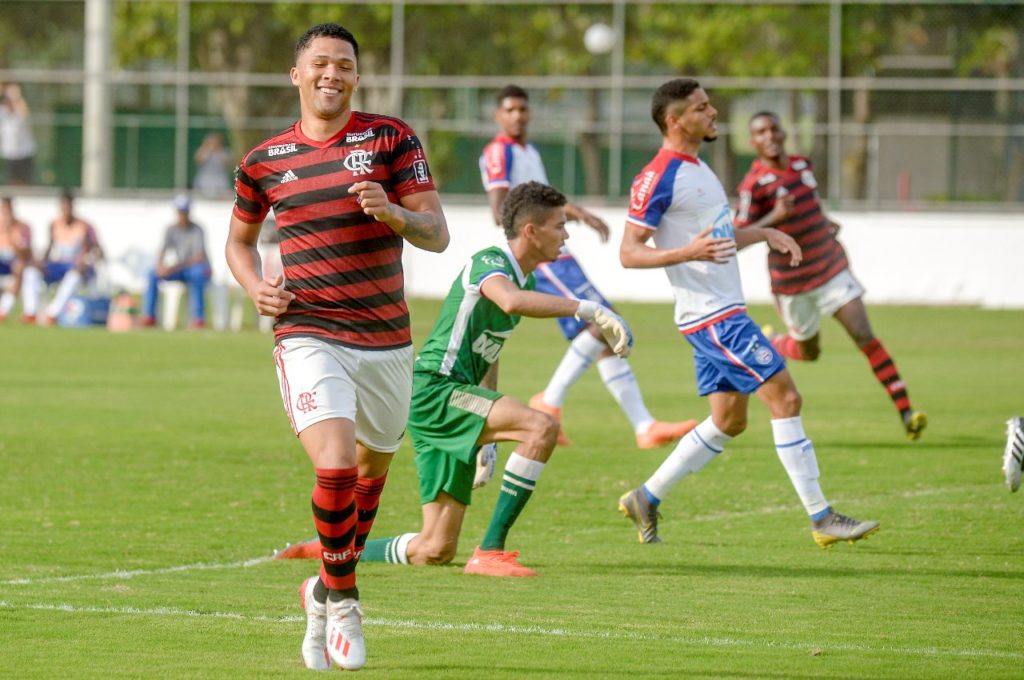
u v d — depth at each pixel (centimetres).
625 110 9181
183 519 2880
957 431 4181
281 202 1909
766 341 2644
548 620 2083
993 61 8806
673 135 2750
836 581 2369
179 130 9462
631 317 8112
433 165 9312
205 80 9456
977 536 2756
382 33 9394
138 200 9400
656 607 2173
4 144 9494
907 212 8900
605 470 3531
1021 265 8731
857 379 5597
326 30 1912
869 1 8894
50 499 3073
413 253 9169
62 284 7700
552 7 9231
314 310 1898
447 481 2467
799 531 2828
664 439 3881
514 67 9294
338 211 1894
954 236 8794
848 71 8975
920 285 8850
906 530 2812
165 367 5781
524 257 2491
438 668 1816
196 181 9462
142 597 2206
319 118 1914
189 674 1783
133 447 3800
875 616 2119
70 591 2242
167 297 7581
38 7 9562
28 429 4084
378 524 2894
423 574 2438
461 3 9294
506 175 4116
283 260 1923
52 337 6931
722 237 2677
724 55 9088
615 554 2606
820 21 8956
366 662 1845
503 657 1872
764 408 4859
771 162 4219
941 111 8875
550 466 3584
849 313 4084
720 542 2717
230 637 1972
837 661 1855
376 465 2045
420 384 2472
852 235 8894
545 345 6906
